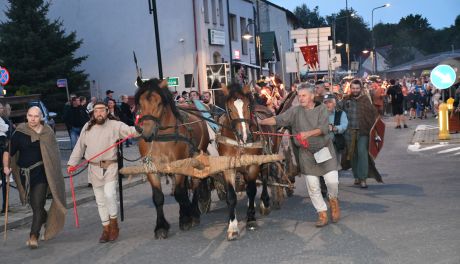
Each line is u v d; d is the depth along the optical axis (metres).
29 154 8.74
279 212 10.05
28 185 8.77
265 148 9.09
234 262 7.10
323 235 8.13
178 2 35.94
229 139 8.62
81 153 8.95
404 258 6.76
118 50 37.62
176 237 8.70
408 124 29.94
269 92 15.99
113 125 8.81
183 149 8.73
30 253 8.45
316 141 8.57
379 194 11.24
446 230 7.96
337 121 11.22
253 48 45.62
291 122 8.86
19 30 35.28
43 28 35.75
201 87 35.69
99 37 37.91
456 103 24.52
